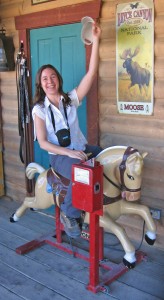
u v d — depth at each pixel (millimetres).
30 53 4281
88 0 3566
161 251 3500
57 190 3123
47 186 3314
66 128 3023
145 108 3361
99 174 2703
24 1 4180
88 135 3863
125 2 3316
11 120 4754
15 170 4875
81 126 3934
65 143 2994
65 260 3426
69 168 2992
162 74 3201
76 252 3457
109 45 3521
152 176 3441
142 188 3527
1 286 3064
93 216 2826
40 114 2975
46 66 3055
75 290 2975
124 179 2777
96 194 2717
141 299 2836
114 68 3529
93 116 3771
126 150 2803
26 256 3514
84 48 3717
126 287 2990
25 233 4000
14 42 4426
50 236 3801
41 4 4008
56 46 3982
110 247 3639
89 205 2721
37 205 3559
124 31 3365
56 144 3029
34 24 4098
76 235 3125
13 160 4867
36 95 3088
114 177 2885
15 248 3668
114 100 3592
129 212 3057
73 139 3088
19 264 3381
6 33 4504
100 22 3551
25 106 4301
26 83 4238
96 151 3205
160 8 3111
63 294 2930
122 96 3504
